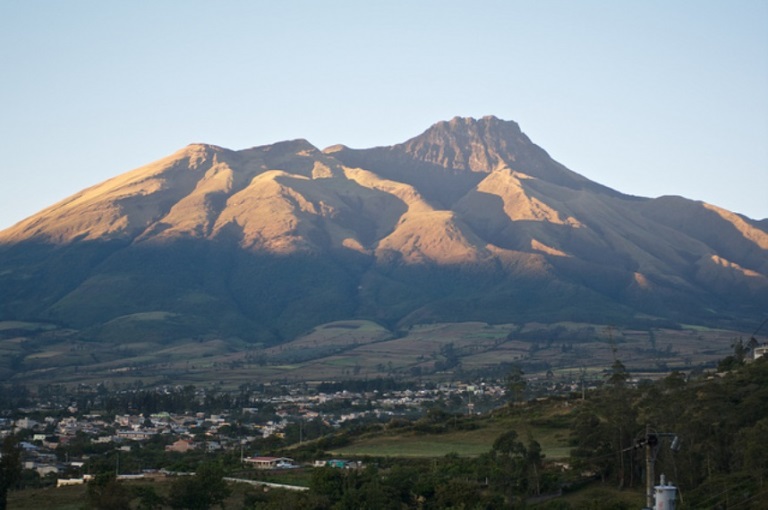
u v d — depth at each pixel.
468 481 147.50
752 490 125.00
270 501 140.62
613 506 129.00
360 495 137.25
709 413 147.38
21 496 163.38
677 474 139.50
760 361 194.12
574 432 182.75
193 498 143.12
